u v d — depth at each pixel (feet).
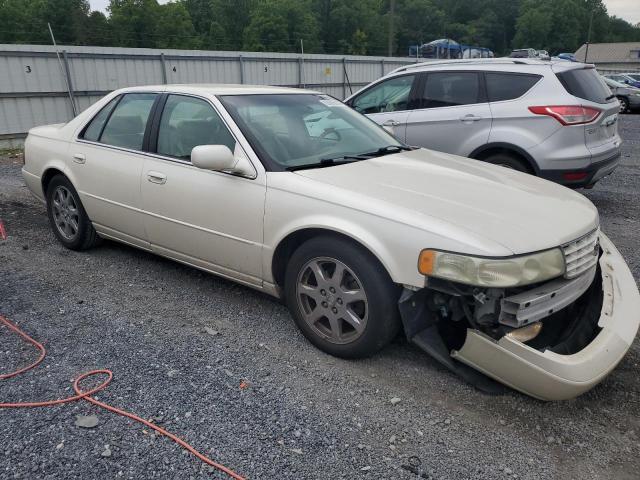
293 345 11.49
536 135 19.83
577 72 20.29
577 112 19.27
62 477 7.74
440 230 9.27
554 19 300.81
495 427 9.06
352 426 8.96
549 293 9.25
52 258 16.47
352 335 10.67
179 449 8.34
